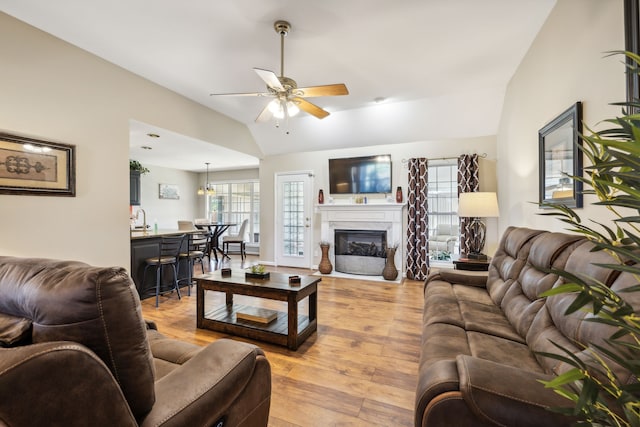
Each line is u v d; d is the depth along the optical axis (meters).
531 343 1.49
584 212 1.82
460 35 2.62
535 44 2.66
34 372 0.57
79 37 2.64
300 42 2.71
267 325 2.67
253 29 2.51
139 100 3.36
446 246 4.85
